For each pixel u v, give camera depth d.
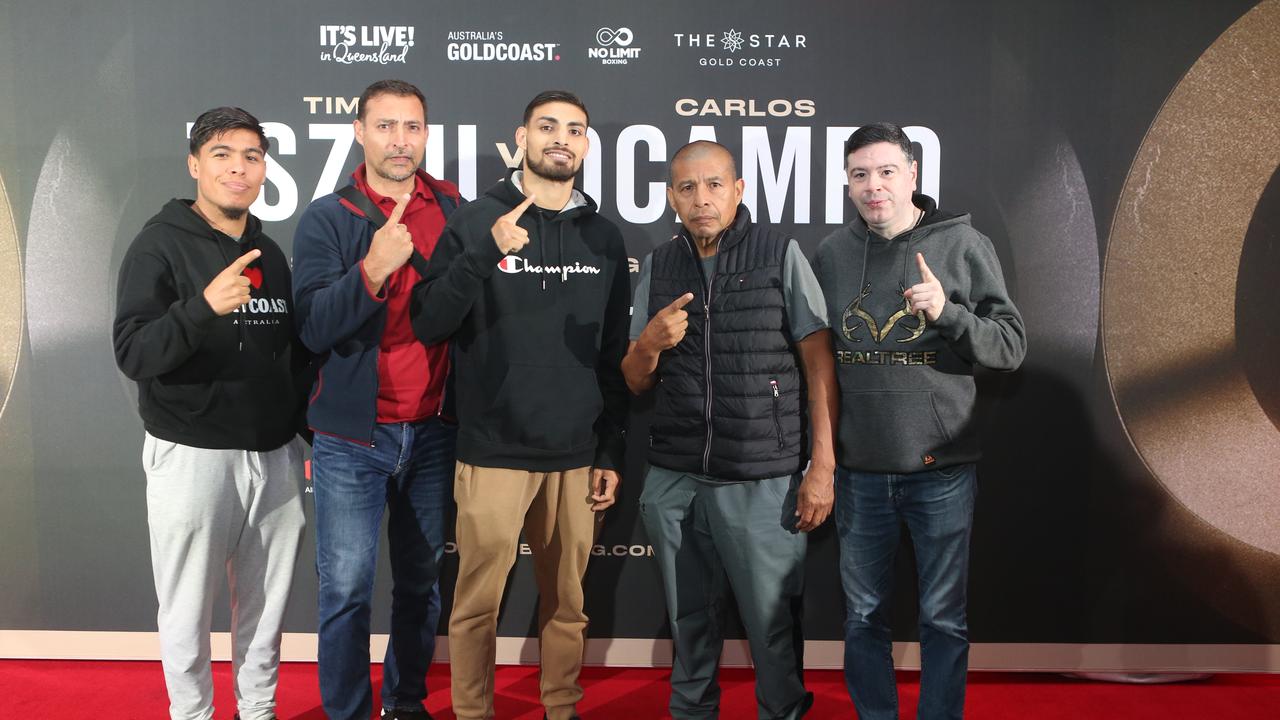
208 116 2.12
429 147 2.69
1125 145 2.66
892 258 2.13
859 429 2.14
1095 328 2.69
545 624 2.28
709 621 2.33
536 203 2.17
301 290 2.14
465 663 2.20
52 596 2.76
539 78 2.68
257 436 2.15
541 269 2.15
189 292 2.09
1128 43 2.64
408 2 2.66
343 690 2.20
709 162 2.11
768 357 2.13
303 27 2.67
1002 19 2.64
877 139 2.08
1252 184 2.65
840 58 2.66
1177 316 2.69
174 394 2.07
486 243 1.96
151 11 2.65
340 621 2.19
